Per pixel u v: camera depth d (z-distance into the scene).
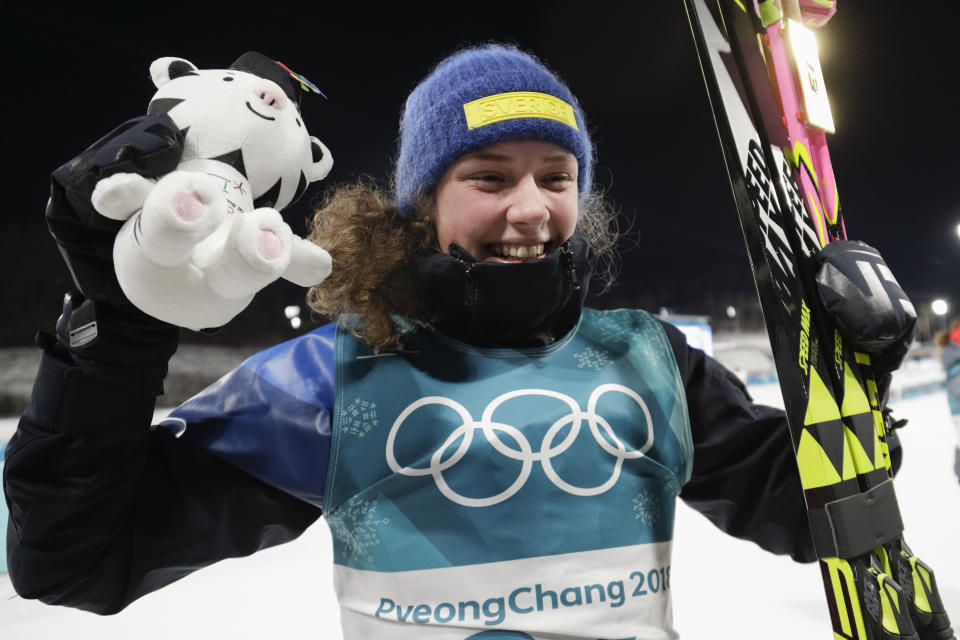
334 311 0.90
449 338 0.85
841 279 0.85
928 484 5.22
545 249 0.87
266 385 0.81
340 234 0.88
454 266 0.80
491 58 0.86
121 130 0.54
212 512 0.76
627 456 0.81
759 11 1.05
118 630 2.72
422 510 0.75
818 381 0.84
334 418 0.79
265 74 0.70
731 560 3.55
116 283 0.58
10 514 0.68
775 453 0.96
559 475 0.77
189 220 0.48
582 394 0.82
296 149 0.67
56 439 0.62
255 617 2.85
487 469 0.76
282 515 0.81
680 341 0.98
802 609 2.88
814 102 1.06
